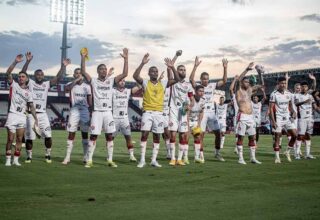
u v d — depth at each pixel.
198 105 10.28
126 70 9.35
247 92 10.38
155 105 9.24
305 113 12.10
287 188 6.06
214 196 5.38
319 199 5.19
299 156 12.09
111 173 7.79
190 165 9.51
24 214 4.28
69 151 9.70
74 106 9.86
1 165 8.95
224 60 11.08
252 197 5.31
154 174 7.65
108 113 9.23
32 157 11.06
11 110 8.93
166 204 4.84
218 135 11.16
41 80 9.84
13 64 8.83
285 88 10.98
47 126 9.77
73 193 5.55
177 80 9.46
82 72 9.16
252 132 10.23
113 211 4.45
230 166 9.30
